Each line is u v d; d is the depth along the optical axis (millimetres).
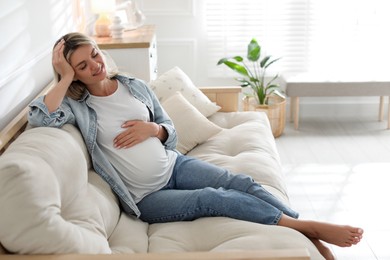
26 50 2432
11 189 1399
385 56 4641
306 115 4828
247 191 2039
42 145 1639
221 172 2143
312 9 4555
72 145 1778
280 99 4387
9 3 2211
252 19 4590
